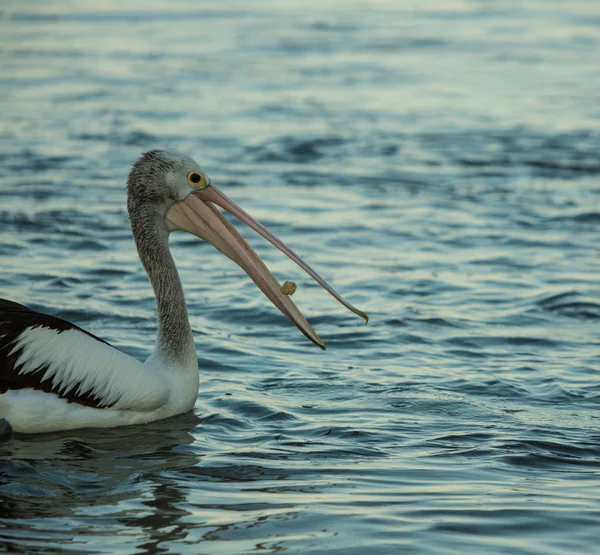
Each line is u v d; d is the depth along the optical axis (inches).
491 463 360.2
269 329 534.0
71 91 1323.8
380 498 327.3
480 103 1283.2
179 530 299.9
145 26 1926.7
